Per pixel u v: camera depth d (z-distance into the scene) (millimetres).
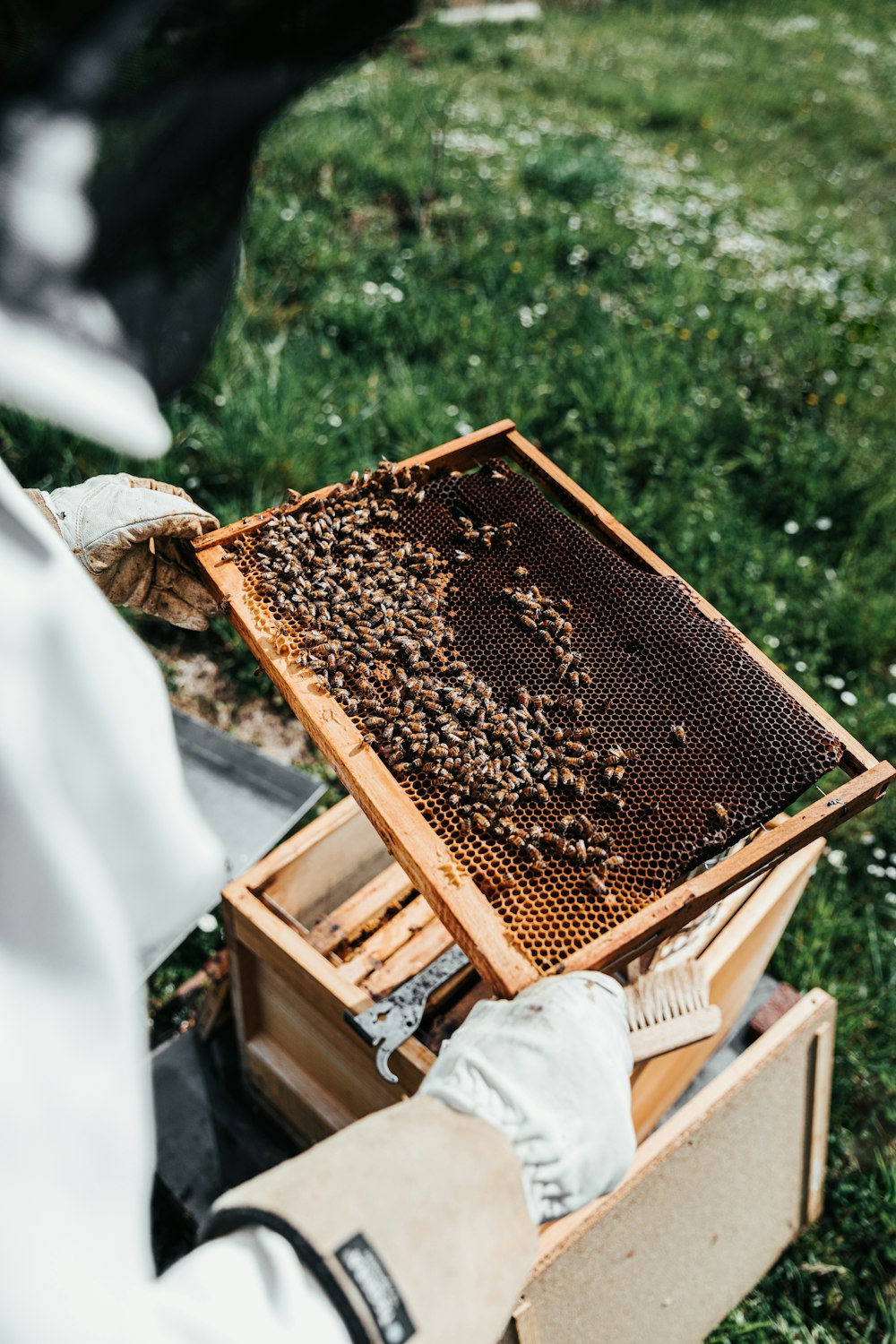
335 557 1997
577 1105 1145
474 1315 933
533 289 5984
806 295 6633
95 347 671
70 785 740
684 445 4941
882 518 4820
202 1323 777
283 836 3303
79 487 1918
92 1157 694
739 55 12797
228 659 3965
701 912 1559
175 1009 3020
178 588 2062
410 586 1949
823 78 12547
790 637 4160
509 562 2004
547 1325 2008
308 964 2113
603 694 1795
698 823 1624
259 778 3250
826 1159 2834
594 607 1926
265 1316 820
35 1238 653
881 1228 2729
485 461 2195
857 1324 2592
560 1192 1116
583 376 5180
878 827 3613
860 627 4160
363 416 4570
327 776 3707
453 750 1667
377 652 1829
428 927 2350
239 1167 2643
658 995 2125
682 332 5750
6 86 616
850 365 5855
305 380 4797
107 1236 699
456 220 6590
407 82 8789
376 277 5895
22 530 722
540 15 12227
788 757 1695
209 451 4250
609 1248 2111
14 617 694
